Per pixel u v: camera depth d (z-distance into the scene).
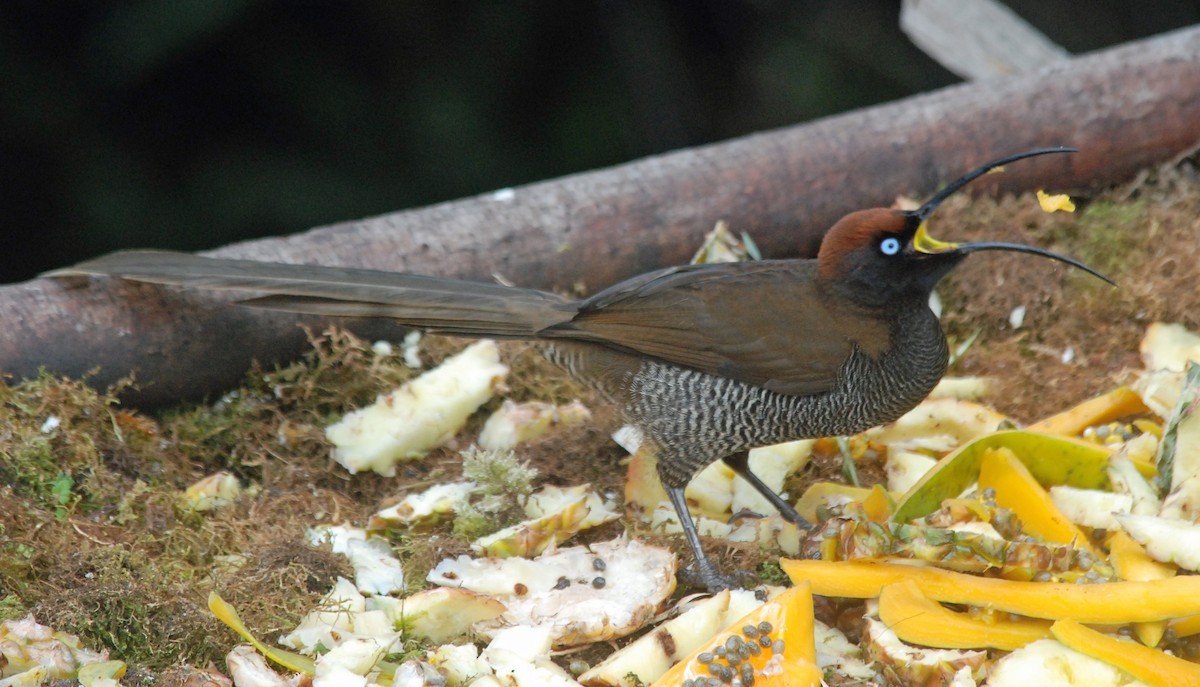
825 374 8.02
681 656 6.72
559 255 10.70
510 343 10.10
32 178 15.98
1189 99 11.77
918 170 11.49
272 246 10.06
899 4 19.72
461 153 16.94
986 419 8.94
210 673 6.77
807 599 6.68
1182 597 6.55
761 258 11.34
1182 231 10.92
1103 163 11.82
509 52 17.66
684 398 8.18
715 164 11.27
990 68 13.54
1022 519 7.66
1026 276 10.57
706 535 8.28
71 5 15.65
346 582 7.56
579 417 9.53
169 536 8.05
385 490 9.11
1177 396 8.41
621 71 18.97
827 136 11.51
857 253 7.91
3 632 6.73
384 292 8.30
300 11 16.80
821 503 8.32
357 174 16.70
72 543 7.82
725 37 19.86
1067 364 10.11
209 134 16.42
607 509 8.56
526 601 7.41
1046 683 6.34
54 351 8.94
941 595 6.93
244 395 9.69
